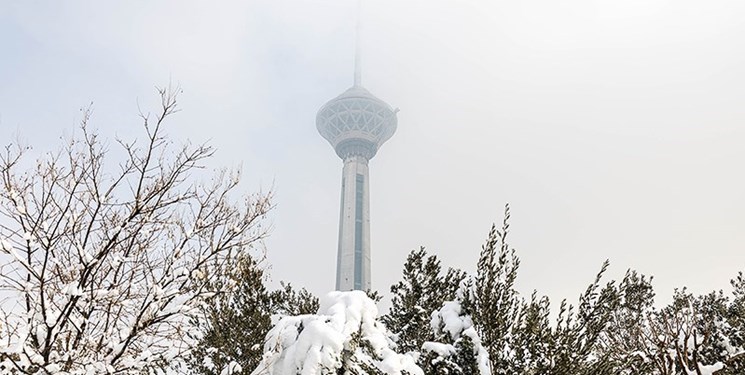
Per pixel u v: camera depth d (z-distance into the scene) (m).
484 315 11.73
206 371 13.33
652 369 12.82
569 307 11.95
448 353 11.37
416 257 14.86
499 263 12.18
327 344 9.85
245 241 10.45
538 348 11.21
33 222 8.74
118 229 8.90
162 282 9.23
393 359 10.62
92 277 9.00
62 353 8.43
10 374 7.67
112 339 8.80
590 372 11.31
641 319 13.43
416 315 13.83
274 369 10.29
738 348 15.22
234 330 13.85
